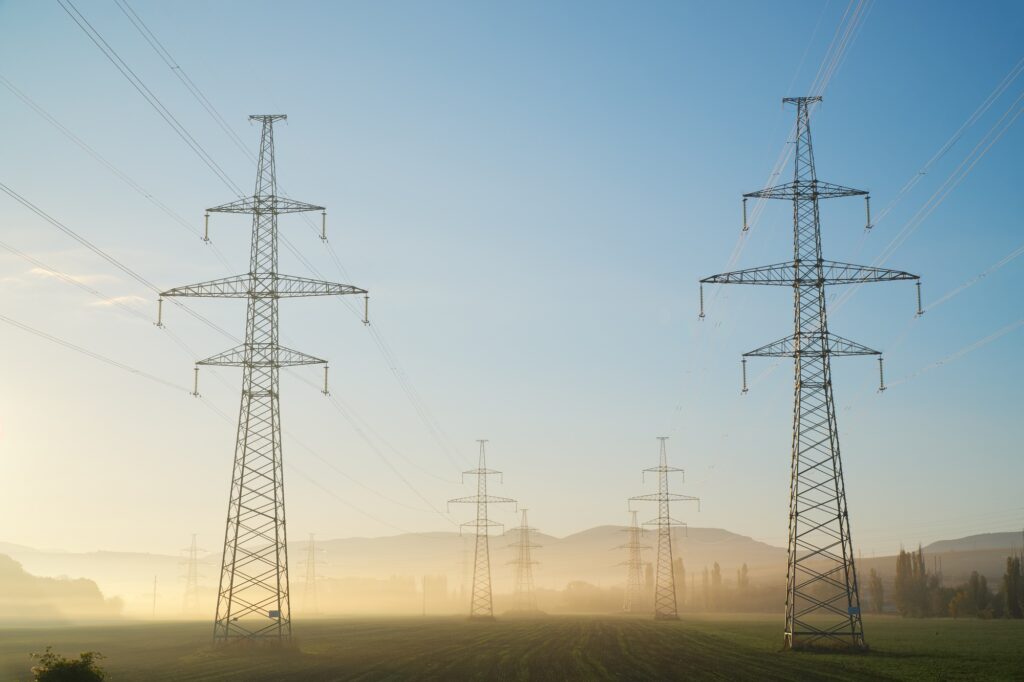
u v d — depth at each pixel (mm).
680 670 74688
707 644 106875
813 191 85688
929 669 74500
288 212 88000
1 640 119250
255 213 87625
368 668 75625
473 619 174750
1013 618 188875
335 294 86562
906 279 82688
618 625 160750
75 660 52188
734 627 152625
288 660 82062
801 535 88000
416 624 171125
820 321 84500
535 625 161500
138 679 66062
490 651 95562
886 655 86562
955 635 126938
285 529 87062
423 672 72750
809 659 82750
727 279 84125
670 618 180625
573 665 79438
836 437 85312
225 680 65500
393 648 100000
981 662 81062
